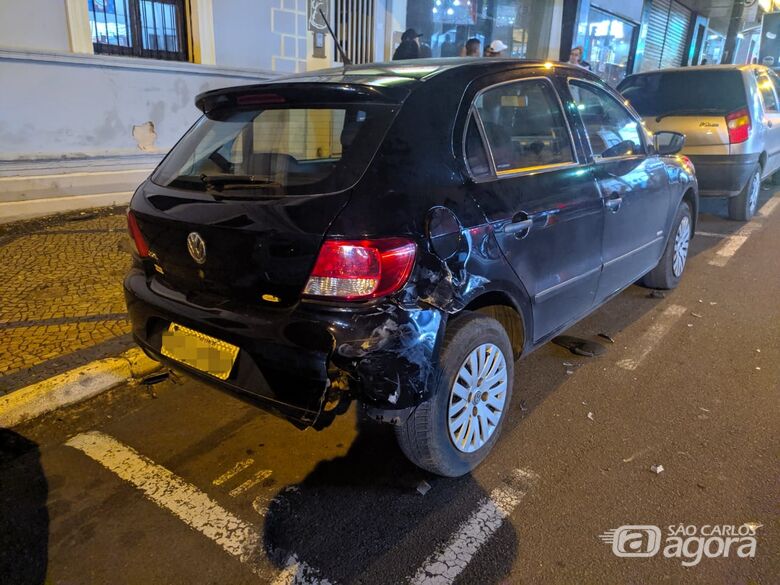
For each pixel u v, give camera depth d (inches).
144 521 95.4
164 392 133.3
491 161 106.7
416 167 91.9
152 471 107.6
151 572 85.7
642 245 162.7
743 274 216.4
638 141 160.7
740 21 637.3
